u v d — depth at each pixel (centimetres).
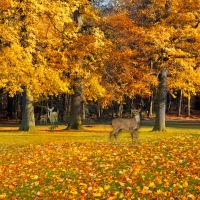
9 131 3234
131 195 909
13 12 2623
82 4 3189
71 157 1496
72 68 3092
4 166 1456
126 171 1180
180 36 2712
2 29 2566
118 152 1536
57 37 2959
